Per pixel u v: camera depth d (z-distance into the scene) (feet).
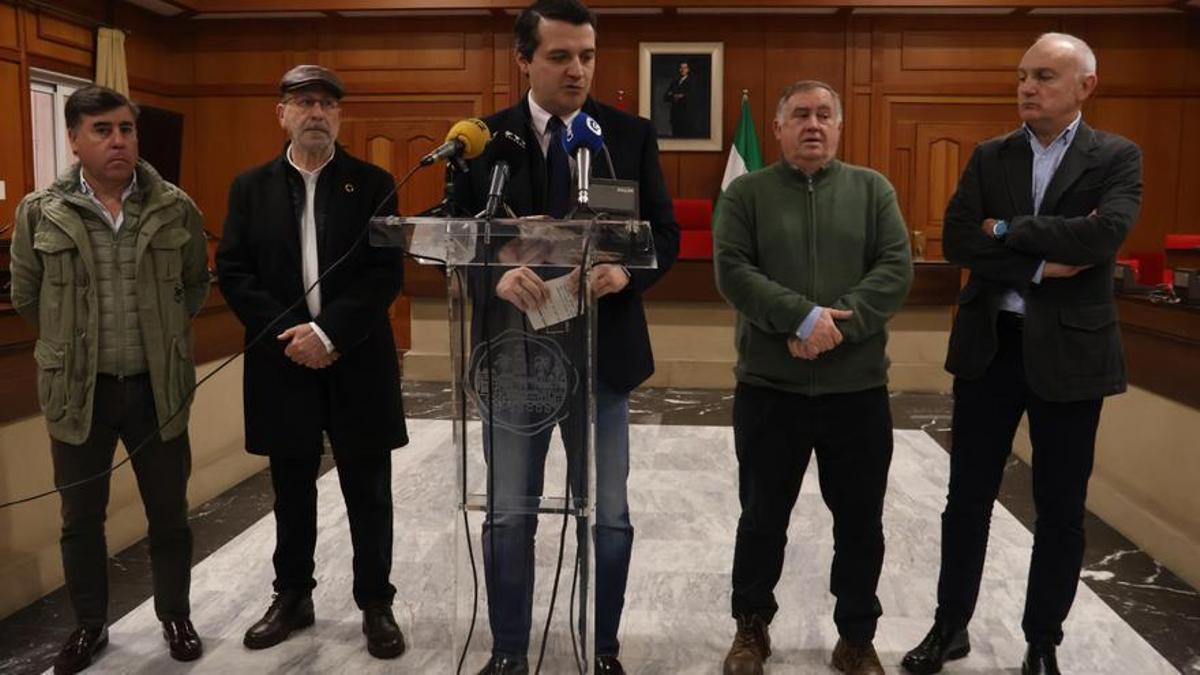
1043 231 7.66
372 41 29.73
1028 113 8.00
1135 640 9.39
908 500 13.91
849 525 8.14
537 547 6.48
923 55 28.58
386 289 8.61
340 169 8.79
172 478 8.84
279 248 8.64
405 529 12.60
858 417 7.95
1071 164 7.98
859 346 7.88
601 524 7.88
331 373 8.80
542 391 6.41
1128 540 12.65
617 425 7.82
